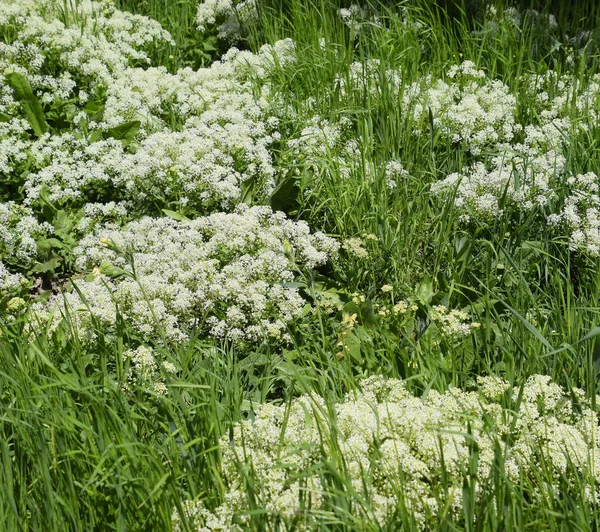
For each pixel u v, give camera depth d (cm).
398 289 446
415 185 521
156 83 648
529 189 487
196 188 524
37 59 642
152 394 328
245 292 422
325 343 389
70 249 502
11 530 277
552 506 284
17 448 310
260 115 601
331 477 285
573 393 346
